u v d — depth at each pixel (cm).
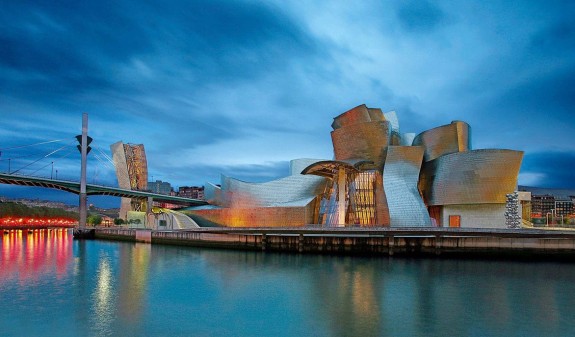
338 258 5031
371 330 2262
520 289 3222
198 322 2425
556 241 4909
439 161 7306
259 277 3756
